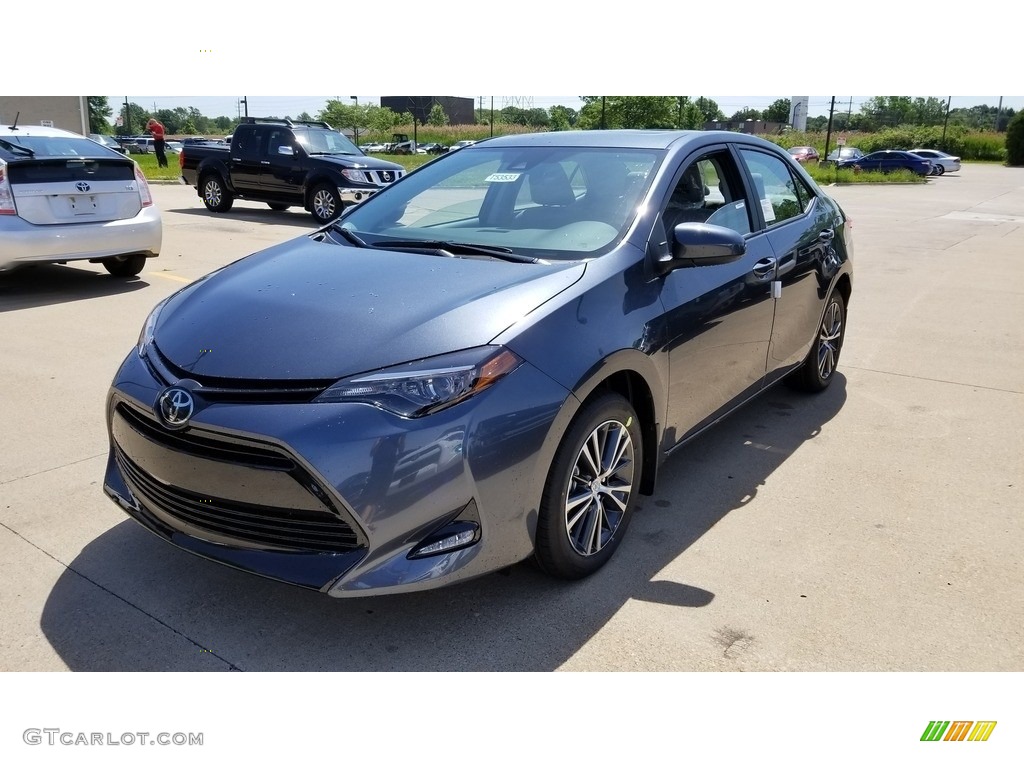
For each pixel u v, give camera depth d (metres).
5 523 3.42
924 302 8.36
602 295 2.98
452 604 2.92
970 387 5.51
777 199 4.52
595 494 3.02
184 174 15.93
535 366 2.65
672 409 3.38
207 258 9.84
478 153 4.13
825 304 4.91
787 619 2.87
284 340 2.67
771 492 3.86
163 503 2.77
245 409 2.49
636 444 3.20
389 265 3.18
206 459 2.55
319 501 2.43
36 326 6.49
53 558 3.16
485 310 2.74
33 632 2.73
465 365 2.54
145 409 2.68
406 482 2.44
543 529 2.83
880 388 5.47
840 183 32.62
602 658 2.66
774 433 4.61
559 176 3.70
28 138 7.32
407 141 59.50
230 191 15.10
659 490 3.87
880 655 2.70
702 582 3.09
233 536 2.59
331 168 13.48
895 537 3.45
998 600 3.01
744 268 3.85
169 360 2.77
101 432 4.40
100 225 7.50
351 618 2.84
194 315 2.99
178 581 3.03
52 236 7.15
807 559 3.27
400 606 2.91
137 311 7.02
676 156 3.68
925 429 4.71
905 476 4.06
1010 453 4.37
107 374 5.34
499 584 3.05
